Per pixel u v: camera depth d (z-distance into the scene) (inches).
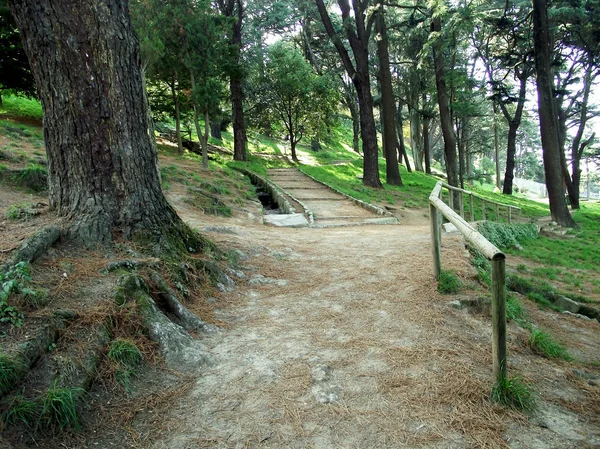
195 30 671.8
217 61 726.5
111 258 158.1
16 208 193.0
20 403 91.3
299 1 1206.3
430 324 157.5
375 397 113.0
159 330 132.5
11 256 136.5
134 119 177.5
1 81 608.4
